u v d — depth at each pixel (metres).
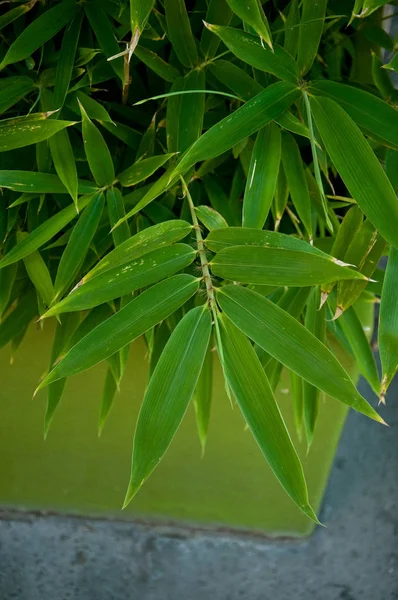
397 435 1.87
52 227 1.29
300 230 1.40
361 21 1.43
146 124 1.41
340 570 1.77
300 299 1.34
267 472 1.63
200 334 1.18
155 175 1.42
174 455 1.62
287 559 1.76
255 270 1.18
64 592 1.75
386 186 1.17
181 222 1.22
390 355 1.22
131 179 1.29
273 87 1.21
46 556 1.76
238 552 1.76
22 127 1.25
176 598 1.74
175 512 1.72
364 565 1.78
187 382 1.17
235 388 1.18
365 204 1.18
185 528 1.75
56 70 1.32
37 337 1.53
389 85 1.36
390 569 1.78
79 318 1.42
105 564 1.76
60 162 1.28
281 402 1.56
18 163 1.38
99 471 1.66
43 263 1.33
